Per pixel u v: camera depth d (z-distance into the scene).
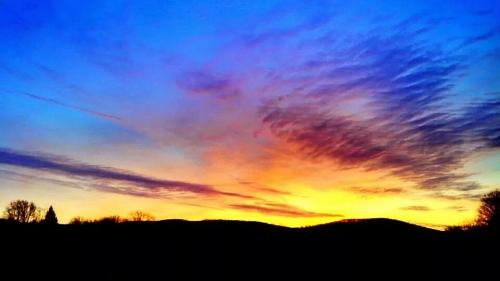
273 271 36.75
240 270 36.59
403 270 36.38
